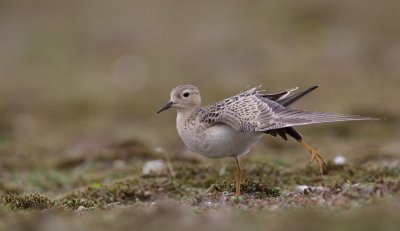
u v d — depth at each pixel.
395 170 12.41
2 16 32.78
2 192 12.69
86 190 11.70
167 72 24.80
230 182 10.80
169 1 31.06
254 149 16.28
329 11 27.41
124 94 23.50
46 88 24.98
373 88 21.22
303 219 7.47
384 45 24.41
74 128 20.73
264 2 29.03
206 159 14.16
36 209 9.97
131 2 31.72
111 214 8.56
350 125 17.88
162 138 18.50
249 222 7.62
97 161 15.16
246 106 9.71
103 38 28.92
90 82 25.12
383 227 7.00
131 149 15.58
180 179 12.30
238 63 24.33
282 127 9.14
